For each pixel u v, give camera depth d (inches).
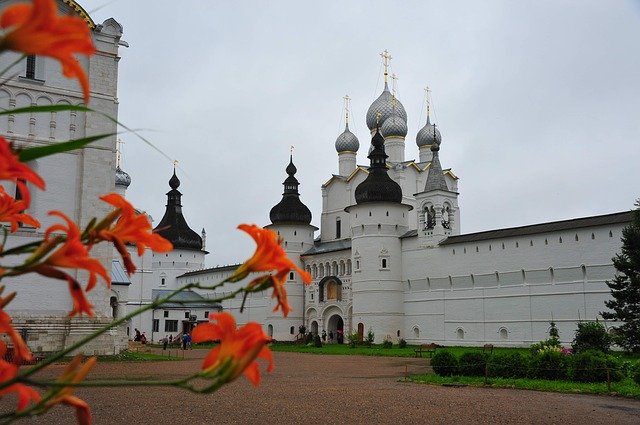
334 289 3051.2
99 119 1425.9
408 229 2881.4
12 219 93.0
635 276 1673.2
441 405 721.6
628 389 869.2
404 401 752.3
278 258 86.1
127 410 642.8
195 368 1168.2
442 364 1118.4
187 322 3243.1
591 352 1034.1
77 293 72.5
